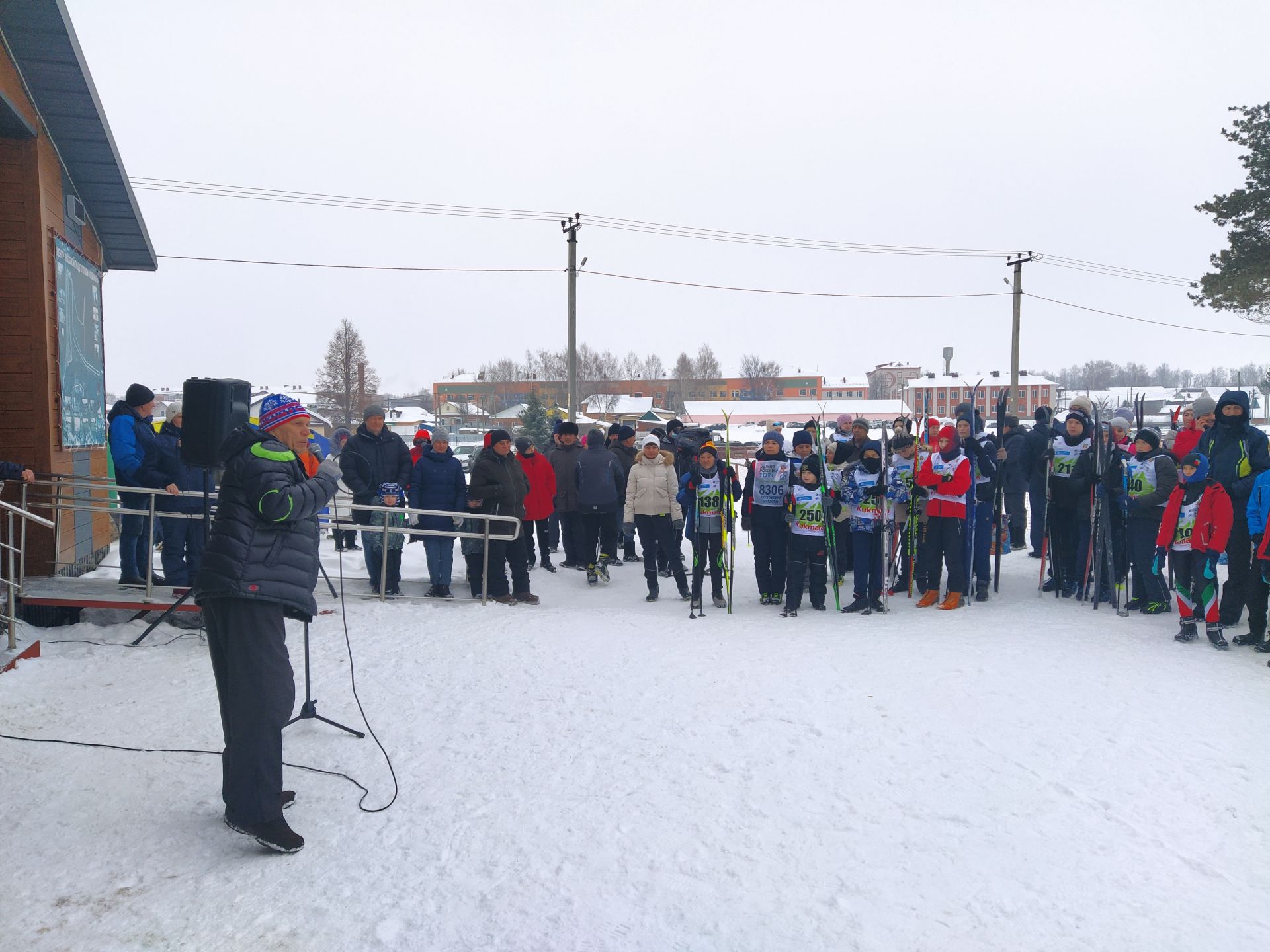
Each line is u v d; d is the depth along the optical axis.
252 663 3.51
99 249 10.12
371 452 8.65
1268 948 2.81
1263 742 4.54
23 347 7.52
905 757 4.37
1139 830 3.61
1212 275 21.52
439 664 6.05
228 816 3.47
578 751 4.50
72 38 6.64
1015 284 30.05
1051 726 4.77
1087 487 8.28
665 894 3.16
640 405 85.44
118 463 7.32
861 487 8.13
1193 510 6.68
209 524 6.14
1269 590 6.55
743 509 8.94
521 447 10.84
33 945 2.84
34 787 4.04
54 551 7.63
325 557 11.12
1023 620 7.53
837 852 3.45
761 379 112.06
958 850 3.46
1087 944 2.84
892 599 9.01
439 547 8.60
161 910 3.07
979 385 9.02
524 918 3.01
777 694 5.33
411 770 4.29
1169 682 5.59
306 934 2.93
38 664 5.84
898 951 2.81
